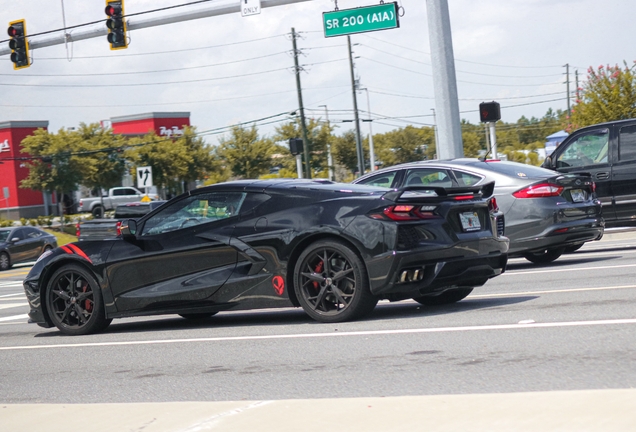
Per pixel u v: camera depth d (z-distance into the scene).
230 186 7.54
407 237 6.64
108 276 7.84
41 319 8.28
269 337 6.64
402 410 3.83
